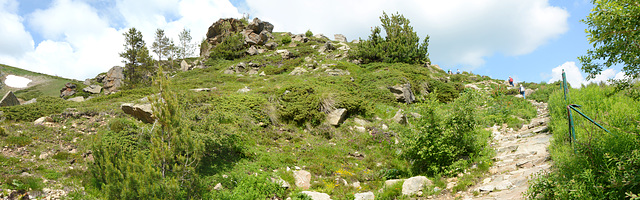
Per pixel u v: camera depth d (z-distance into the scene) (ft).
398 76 74.90
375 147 40.93
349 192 28.22
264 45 149.38
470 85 86.02
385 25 107.65
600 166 16.51
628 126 18.24
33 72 183.52
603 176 15.76
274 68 102.63
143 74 108.37
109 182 21.44
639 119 18.44
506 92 73.72
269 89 60.03
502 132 39.37
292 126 46.78
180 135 23.89
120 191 20.68
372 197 26.21
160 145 23.18
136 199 20.16
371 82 73.51
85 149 32.30
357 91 68.49
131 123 37.58
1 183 23.68
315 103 50.65
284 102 53.21
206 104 48.34
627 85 18.25
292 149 38.88
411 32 105.40
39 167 27.55
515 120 43.16
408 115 34.12
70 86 117.50
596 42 15.67
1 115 42.11
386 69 90.07
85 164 29.68
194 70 112.98
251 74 99.91
